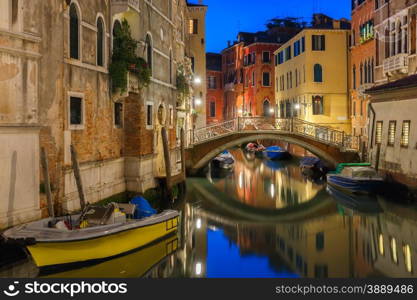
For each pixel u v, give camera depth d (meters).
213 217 18.81
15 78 11.12
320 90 37.69
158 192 19.14
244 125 28.77
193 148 28.05
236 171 33.94
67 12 12.66
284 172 33.25
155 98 20.05
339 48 37.62
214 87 64.19
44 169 11.19
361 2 32.34
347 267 12.29
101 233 10.91
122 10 15.67
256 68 52.53
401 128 20.66
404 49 24.11
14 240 9.87
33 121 11.60
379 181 21.78
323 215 19.05
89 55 14.09
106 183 15.55
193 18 39.19
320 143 28.44
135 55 16.67
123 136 17.23
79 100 13.54
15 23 11.06
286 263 12.59
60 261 10.57
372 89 23.56
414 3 22.80
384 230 16.47
